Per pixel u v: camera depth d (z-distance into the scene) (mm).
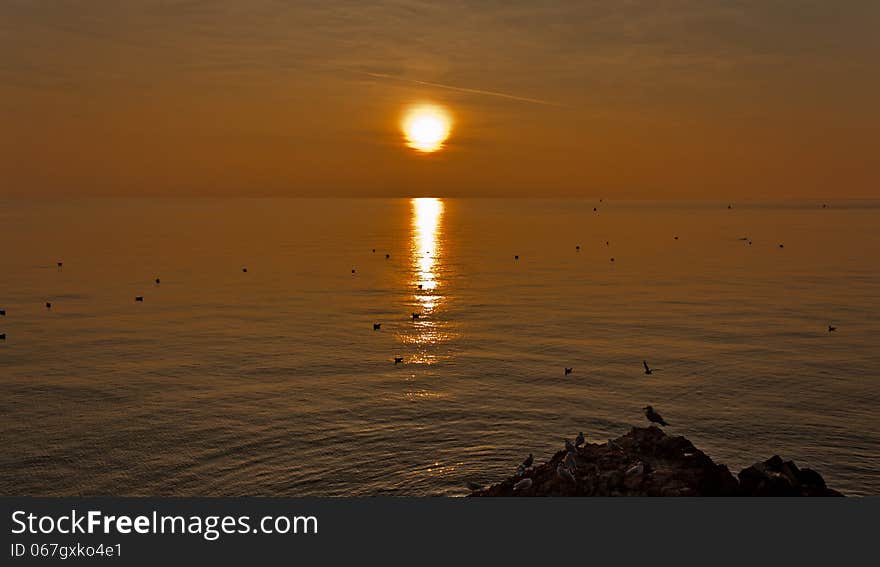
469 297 169000
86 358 100875
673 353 104500
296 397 80750
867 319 133625
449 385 86375
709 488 35625
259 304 157500
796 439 66000
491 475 57031
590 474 37094
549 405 77375
